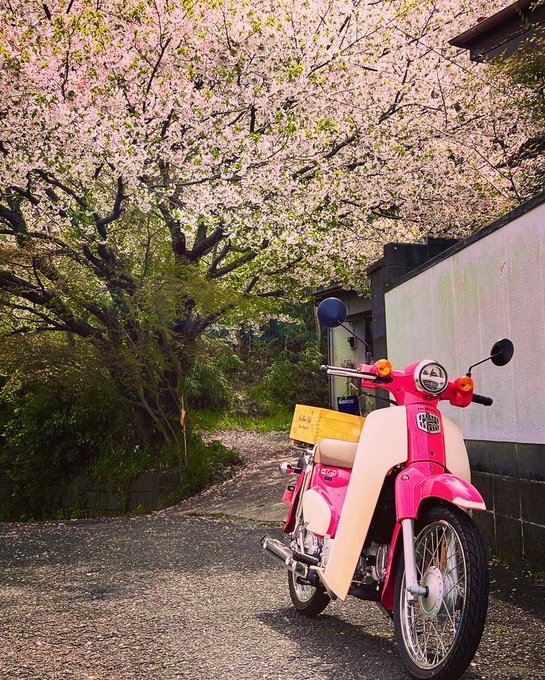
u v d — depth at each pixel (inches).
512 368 225.5
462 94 482.9
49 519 552.7
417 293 298.2
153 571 227.3
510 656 136.3
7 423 591.5
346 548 142.7
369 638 152.0
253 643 147.8
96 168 443.8
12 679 126.7
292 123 426.3
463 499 120.3
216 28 425.1
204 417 847.1
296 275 611.8
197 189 439.8
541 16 424.5
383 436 141.4
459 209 542.6
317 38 435.8
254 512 372.2
